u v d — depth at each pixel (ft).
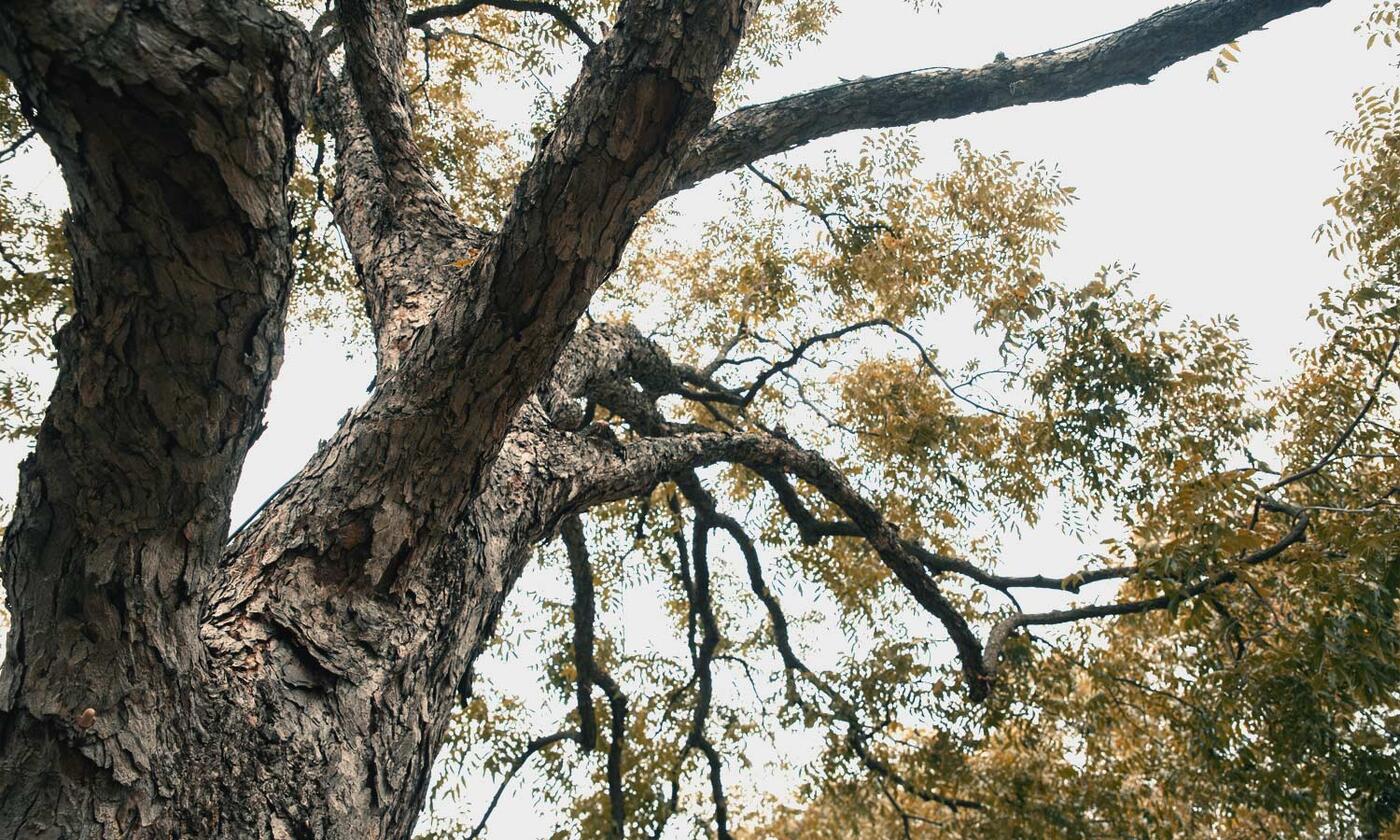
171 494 5.23
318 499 7.49
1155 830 23.44
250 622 6.86
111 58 4.00
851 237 25.11
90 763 5.33
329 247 24.97
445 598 7.94
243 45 4.23
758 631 30.83
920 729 27.63
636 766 28.32
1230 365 22.79
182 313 4.75
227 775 6.05
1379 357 19.58
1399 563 14.84
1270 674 17.30
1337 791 17.52
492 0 22.03
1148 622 23.65
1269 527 18.66
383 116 12.48
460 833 26.25
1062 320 23.22
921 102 15.80
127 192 4.35
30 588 5.30
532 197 6.51
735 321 29.07
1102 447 22.91
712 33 6.18
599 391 17.44
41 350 19.98
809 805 37.96
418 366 7.29
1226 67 12.14
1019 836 23.86
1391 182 19.88
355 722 6.83
